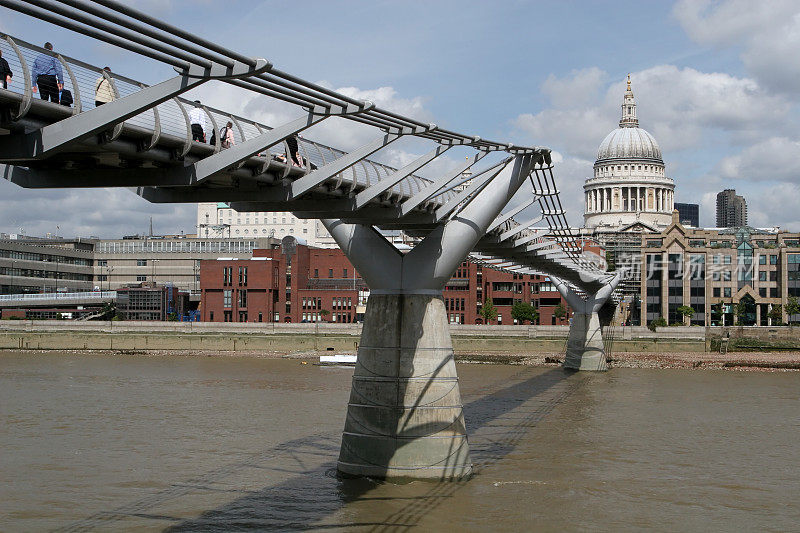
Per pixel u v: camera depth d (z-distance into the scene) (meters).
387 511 32.72
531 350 124.44
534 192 45.53
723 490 37.25
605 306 129.75
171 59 17.50
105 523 31.48
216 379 84.38
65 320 145.75
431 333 37.00
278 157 27.97
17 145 19.34
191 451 44.00
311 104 22.56
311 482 36.94
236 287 153.00
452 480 36.91
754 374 96.50
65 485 37.06
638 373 96.56
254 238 188.62
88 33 15.59
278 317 154.12
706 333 127.94
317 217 34.84
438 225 37.72
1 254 161.62
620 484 37.88
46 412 59.09
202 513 32.59
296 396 68.62
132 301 161.00
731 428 53.81
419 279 37.00
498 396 70.56
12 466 40.72
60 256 180.75
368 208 35.53
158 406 62.16
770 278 154.25
